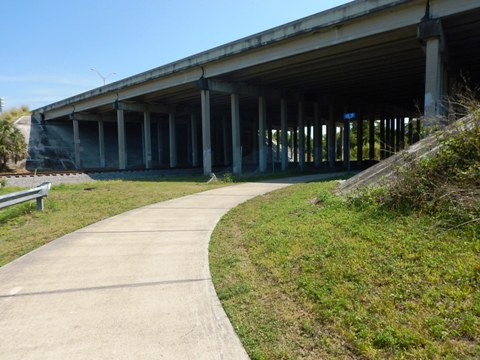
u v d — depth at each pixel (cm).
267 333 353
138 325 383
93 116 4256
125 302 440
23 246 714
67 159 4244
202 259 598
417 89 3306
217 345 341
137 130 5247
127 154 4856
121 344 347
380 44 1881
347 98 3756
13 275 544
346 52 2036
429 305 338
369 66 2384
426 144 732
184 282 500
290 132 6606
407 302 349
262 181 1956
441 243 441
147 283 500
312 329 348
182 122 5078
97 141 4791
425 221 517
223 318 393
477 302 324
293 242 580
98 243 714
